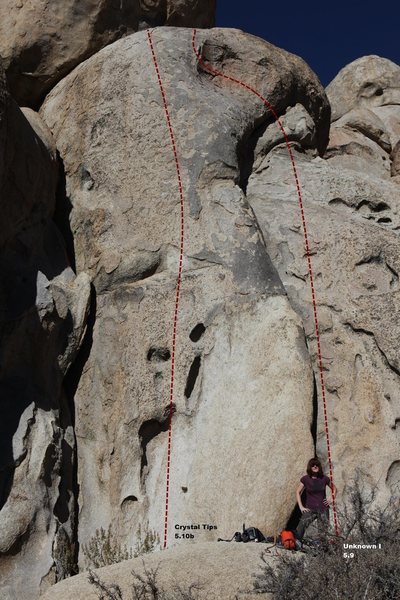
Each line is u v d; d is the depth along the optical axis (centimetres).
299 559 716
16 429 916
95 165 1090
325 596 667
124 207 1054
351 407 937
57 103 1166
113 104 1105
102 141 1096
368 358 955
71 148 1116
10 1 1220
